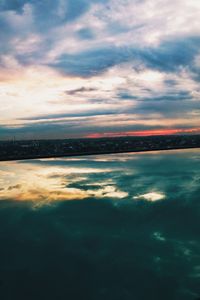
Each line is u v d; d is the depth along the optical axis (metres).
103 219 33.06
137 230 29.16
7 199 43.81
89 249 24.95
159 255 23.36
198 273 20.53
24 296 18.61
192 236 27.19
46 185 54.16
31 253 24.62
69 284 19.81
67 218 33.88
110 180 57.94
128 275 20.56
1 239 28.00
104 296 18.42
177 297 18.12
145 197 42.34
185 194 43.78
